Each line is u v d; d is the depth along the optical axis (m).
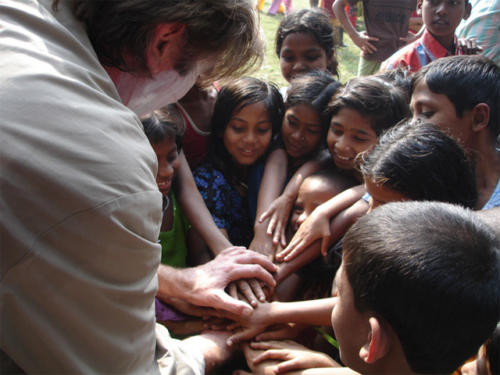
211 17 0.90
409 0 3.60
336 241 1.68
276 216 1.79
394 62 2.87
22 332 0.71
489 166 1.52
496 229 1.07
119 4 0.82
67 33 0.79
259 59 1.12
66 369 0.74
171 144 1.67
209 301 1.45
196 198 1.84
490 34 3.06
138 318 0.84
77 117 0.71
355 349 0.92
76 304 0.73
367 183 1.36
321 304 1.43
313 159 2.01
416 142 1.30
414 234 0.82
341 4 3.87
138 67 0.93
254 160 2.00
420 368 0.84
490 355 0.91
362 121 1.74
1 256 0.67
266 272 1.54
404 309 0.80
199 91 2.12
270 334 1.44
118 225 0.73
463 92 1.46
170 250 1.80
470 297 0.77
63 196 0.68
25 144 0.67
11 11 0.77
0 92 0.68
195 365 1.18
